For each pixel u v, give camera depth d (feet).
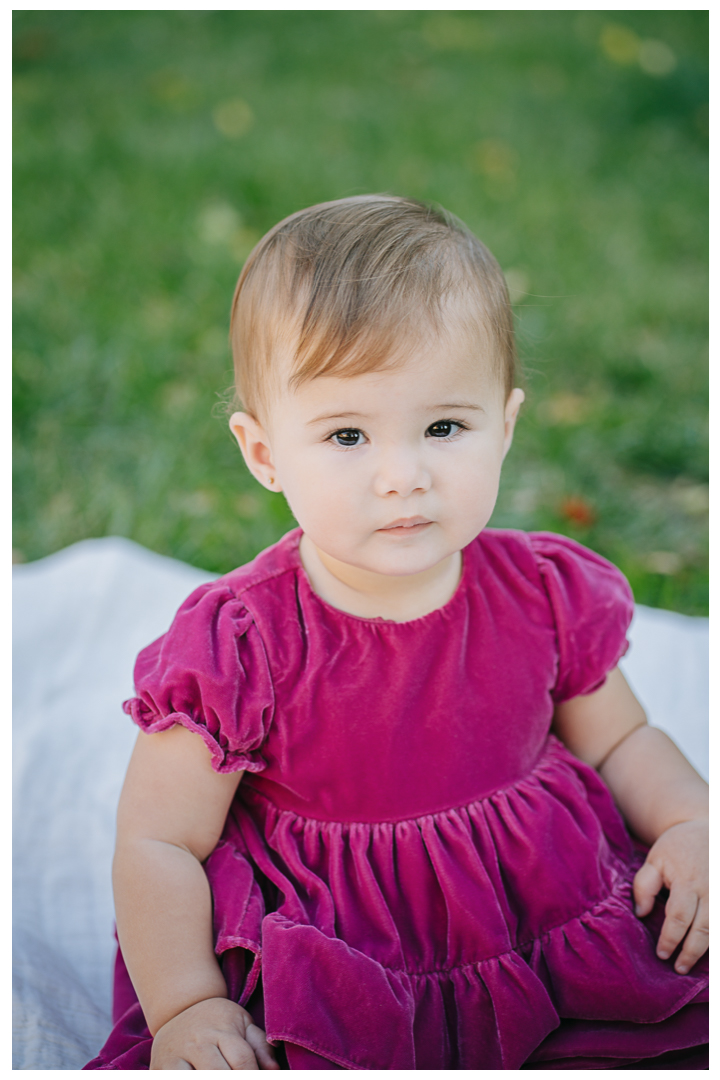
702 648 7.08
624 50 19.15
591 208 14.01
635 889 4.42
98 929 5.26
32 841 5.67
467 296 3.83
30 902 5.31
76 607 7.28
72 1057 4.21
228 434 9.25
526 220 13.35
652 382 10.46
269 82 17.26
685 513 8.84
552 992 4.13
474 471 3.81
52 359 10.07
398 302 3.69
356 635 4.12
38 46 17.99
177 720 3.96
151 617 7.29
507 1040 3.92
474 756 4.20
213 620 4.16
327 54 18.49
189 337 10.61
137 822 4.09
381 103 16.67
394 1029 3.76
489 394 3.89
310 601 4.18
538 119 16.57
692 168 15.52
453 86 17.46
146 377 9.93
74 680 6.84
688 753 6.26
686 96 17.49
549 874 4.20
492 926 4.03
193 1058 3.61
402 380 3.66
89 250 11.96
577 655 4.50
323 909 3.99
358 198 4.33
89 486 8.78
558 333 10.96
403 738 4.10
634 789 4.80
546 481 9.11
